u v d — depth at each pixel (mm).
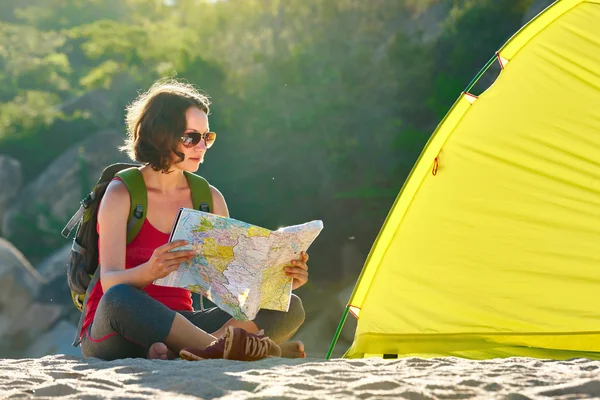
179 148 3549
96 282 3562
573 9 4238
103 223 3471
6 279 20891
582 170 4016
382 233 4211
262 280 3256
